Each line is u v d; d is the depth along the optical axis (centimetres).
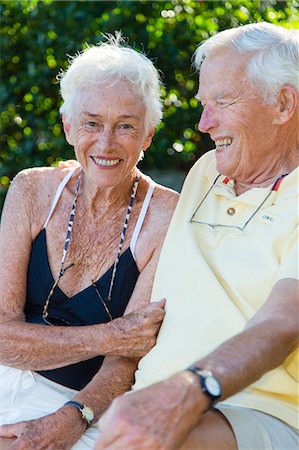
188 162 797
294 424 332
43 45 759
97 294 394
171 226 380
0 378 394
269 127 365
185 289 358
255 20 712
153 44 746
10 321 388
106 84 383
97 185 392
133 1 738
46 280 398
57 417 364
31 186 406
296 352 333
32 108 780
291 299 316
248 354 289
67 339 377
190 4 740
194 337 346
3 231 402
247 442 307
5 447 367
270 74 359
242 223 359
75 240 399
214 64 367
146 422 271
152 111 394
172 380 279
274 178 371
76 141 392
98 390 375
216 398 277
